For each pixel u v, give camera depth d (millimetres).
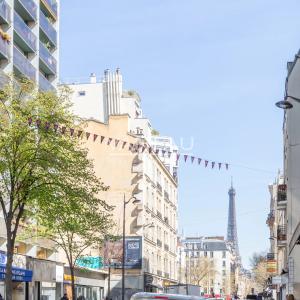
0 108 25484
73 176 27281
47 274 41531
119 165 63500
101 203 32250
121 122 64250
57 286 45438
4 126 24500
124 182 63125
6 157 24219
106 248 51781
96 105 79438
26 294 38094
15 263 35531
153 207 68500
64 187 25500
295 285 39250
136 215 62156
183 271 114625
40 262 40219
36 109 25312
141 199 62469
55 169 25906
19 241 37156
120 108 79625
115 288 60312
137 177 62969
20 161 24359
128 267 60688
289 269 39438
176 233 86938
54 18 51500
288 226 42562
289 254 40562
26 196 24828
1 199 24656
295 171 40906
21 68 41844
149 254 65250
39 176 24750
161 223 73875
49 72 49219
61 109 26000
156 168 71562
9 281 23875
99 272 55969
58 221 35094
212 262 148250
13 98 25719
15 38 42625
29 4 44875
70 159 26250
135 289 60031
